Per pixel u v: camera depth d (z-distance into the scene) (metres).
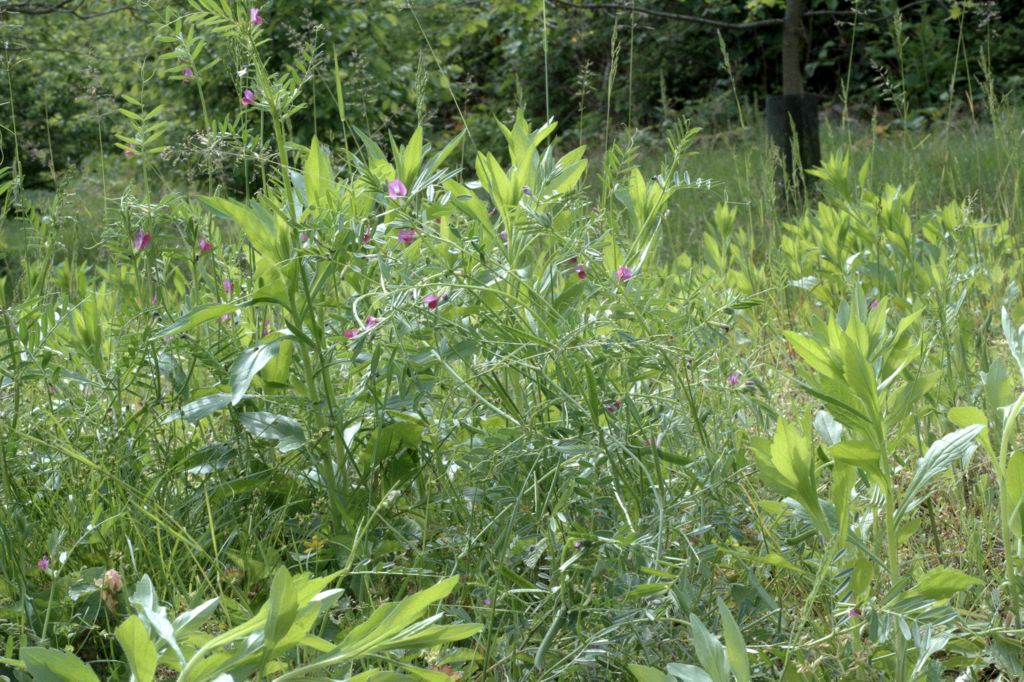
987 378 2.25
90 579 2.04
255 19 2.55
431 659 1.84
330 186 2.52
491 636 1.97
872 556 1.84
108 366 2.65
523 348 2.41
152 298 2.96
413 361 2.33
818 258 4.58
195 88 10.84
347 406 2.45
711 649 1.54
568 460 2.13
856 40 14.23
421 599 1.52
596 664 1.89
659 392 2.57
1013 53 13.05
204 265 3.12
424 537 2.11
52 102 10.02
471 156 10.55
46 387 2.61
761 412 2.63
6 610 1.88
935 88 12.79
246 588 2.09
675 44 14.27
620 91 14.27
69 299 3.17
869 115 12.71
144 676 1.41
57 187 3.32
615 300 2.56
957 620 2.00
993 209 5.53
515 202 2.68
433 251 2.58
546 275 2.75
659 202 3.11
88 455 2.42
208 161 2.96
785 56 8.12
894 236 3.92
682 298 2.88
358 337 2.26
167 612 1.88
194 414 2.36
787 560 2.04
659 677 1.60
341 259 2.36
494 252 2.67
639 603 1.89
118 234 2.88
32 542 2.23
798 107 7.38
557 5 7.97
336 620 2.04
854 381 1.86
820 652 1.90
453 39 12.08
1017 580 1.98
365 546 2.14
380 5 9.57
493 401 2.60
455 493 2.32
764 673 1.89
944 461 1.86
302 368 2.54
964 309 3.82
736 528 2.18
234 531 2.20
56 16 10.03
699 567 1.95
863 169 4.43
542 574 2.04
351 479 2.50
